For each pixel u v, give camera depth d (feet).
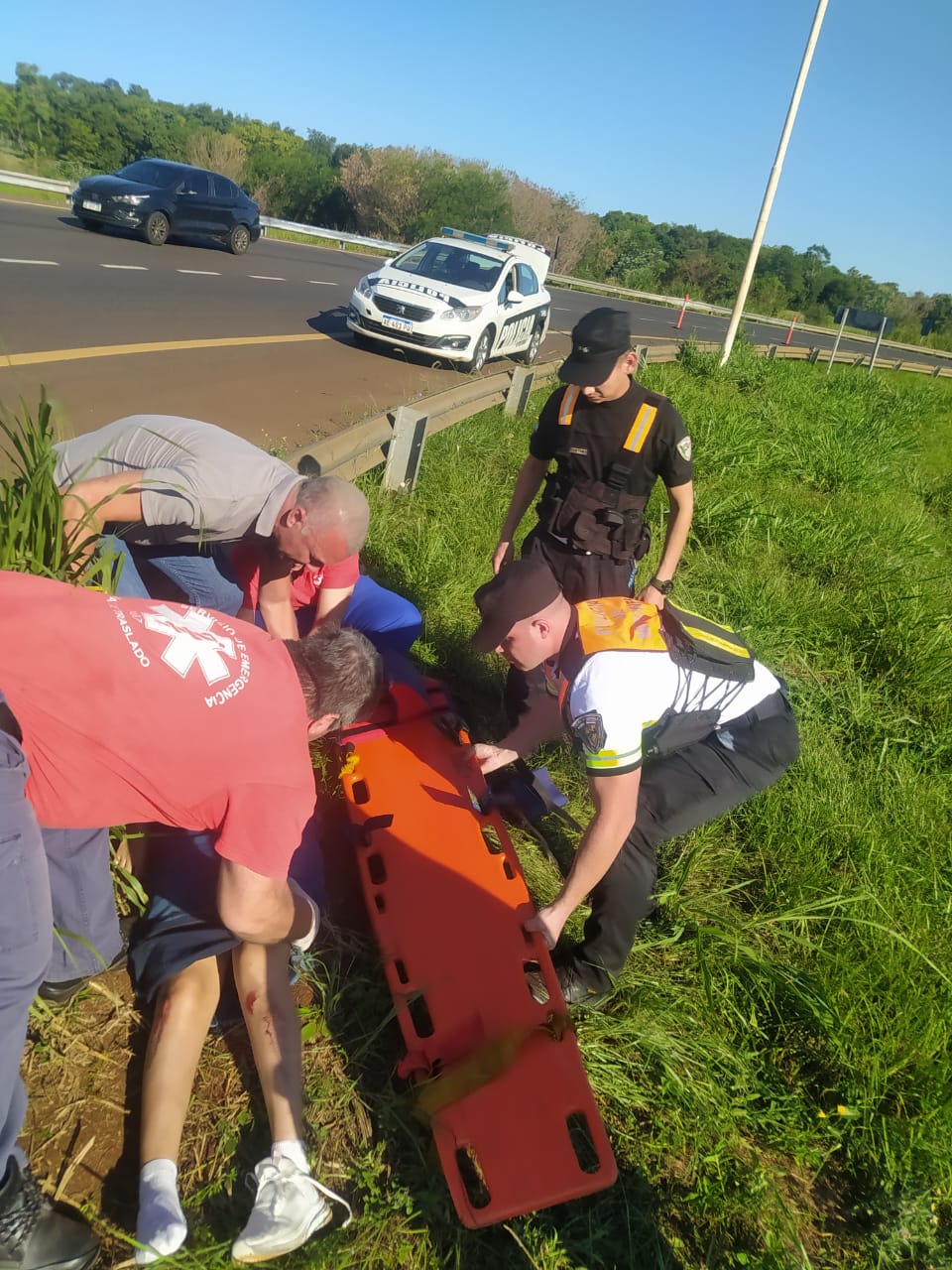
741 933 10.06
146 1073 6.66
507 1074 6.91
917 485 36.83
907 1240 7.34
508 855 8.77
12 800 5.16
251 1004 6.95
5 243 38.14
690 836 11.24
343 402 25.76
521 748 9.70
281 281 49.06
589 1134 7.37
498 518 19.24
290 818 6.13
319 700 6.53
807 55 48.73
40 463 8.16
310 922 7.32
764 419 38.06
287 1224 5.98
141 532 9.40
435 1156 6.89
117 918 7.44
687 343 50.78
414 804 9.23
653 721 8.02
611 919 8.20
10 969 5.10
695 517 23.29
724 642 8.59
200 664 6.04
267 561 9.77
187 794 6.02
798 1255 7.15
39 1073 6.93
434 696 10.87
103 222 47.60
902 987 9.32
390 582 15.38
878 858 11.46
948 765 14.85
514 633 7.57
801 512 25.99
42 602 5.81
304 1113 7.13
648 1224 7.04
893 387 65.26
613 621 7.76
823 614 19.07
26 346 23.72
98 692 5.74
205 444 8.87
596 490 11.20
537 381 32.83
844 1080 8.61
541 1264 6.56
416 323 35.06
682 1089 7.96
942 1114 8.18
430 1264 6.47
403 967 7.82
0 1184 5.48
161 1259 5.79
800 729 14.40
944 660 17.19
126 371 23.61
